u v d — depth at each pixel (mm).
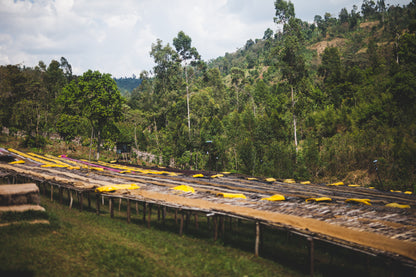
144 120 81688
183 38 77750
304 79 60656
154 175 40125
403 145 43875
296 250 19312
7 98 74688
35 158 52906
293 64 60500
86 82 58219
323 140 56094
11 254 12367
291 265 16219
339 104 75875
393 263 12672
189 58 80188
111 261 13234
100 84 58094
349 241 13672
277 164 52875
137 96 135750
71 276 11594
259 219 16656
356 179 47094
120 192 23938
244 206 19703
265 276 13852
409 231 14172
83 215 22234
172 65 90250
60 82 104375
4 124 75562
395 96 53906
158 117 85938
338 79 82438
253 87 124438
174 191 24719
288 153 53531
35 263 12078
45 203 24828
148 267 13102
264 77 167375
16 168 37281
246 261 15469
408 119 47781
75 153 65438
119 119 63062
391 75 66812
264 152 56406
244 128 64812
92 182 28266
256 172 54469
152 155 70062
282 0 66562
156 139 70500
